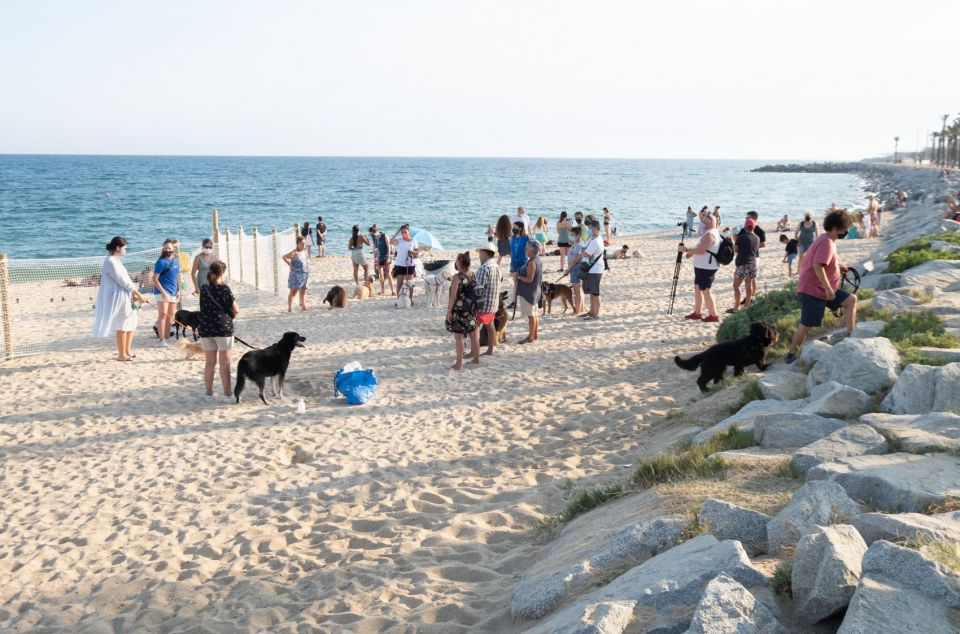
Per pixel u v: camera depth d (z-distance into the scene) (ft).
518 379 34.19
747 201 237.45
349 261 90.17
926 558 9.01
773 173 611.06
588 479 21.01
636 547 12.76
